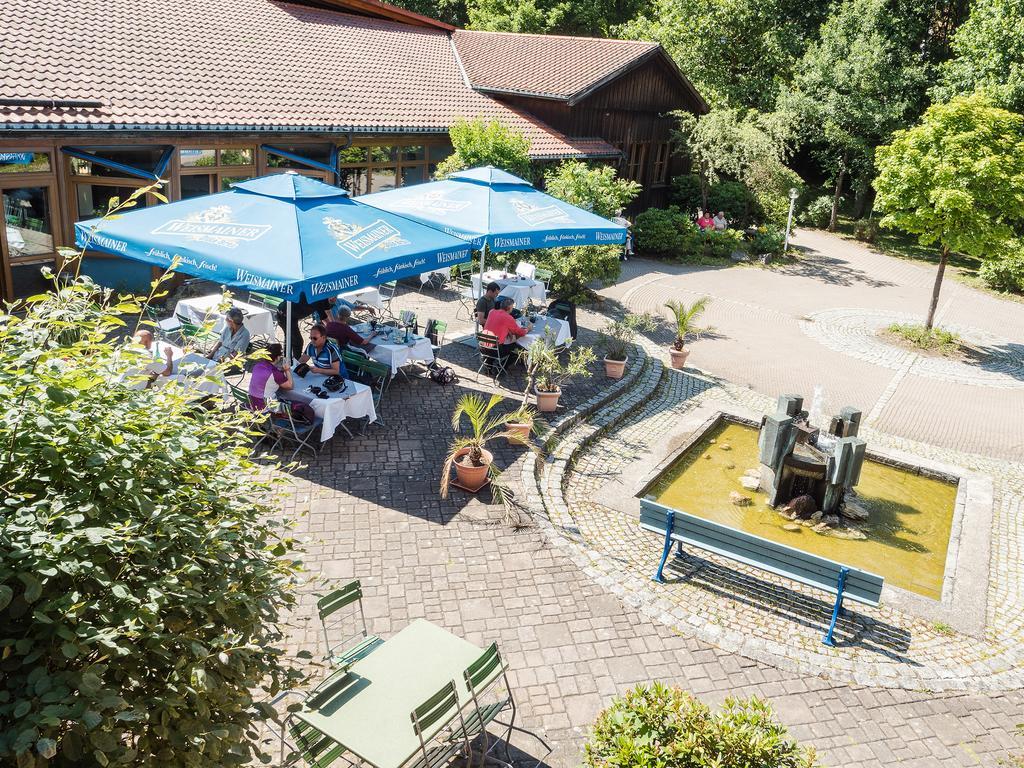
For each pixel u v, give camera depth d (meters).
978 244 16.80
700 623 7.44
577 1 39.91
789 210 27.89
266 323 12.72
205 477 3.98
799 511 9.98
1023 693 6.93
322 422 9.77
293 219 9.73
